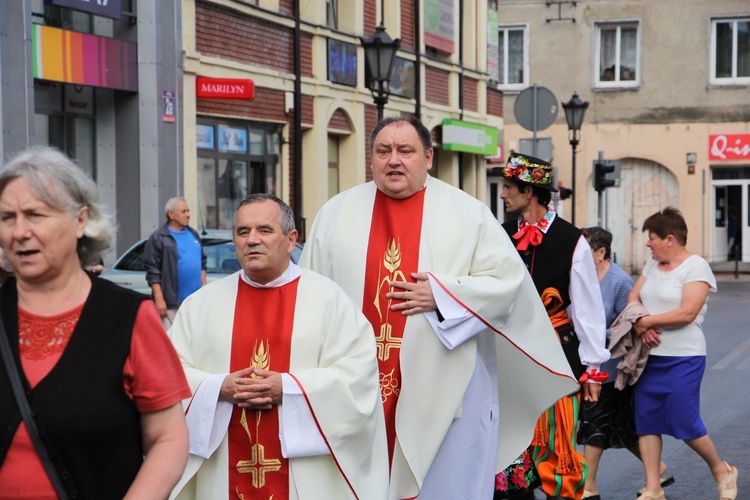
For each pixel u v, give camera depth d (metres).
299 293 5.23
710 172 39.44
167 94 19.56
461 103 33.12
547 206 7.21
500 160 40.44
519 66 40.78
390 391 5.86
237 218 5.20
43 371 3.38
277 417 5.00
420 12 29.61
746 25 39.12
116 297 3.50
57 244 3.40
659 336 7.86
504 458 6.75
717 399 12.55
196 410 5.00
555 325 7.12
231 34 21.56
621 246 40.53
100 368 3.41
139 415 3.54
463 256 5.95
